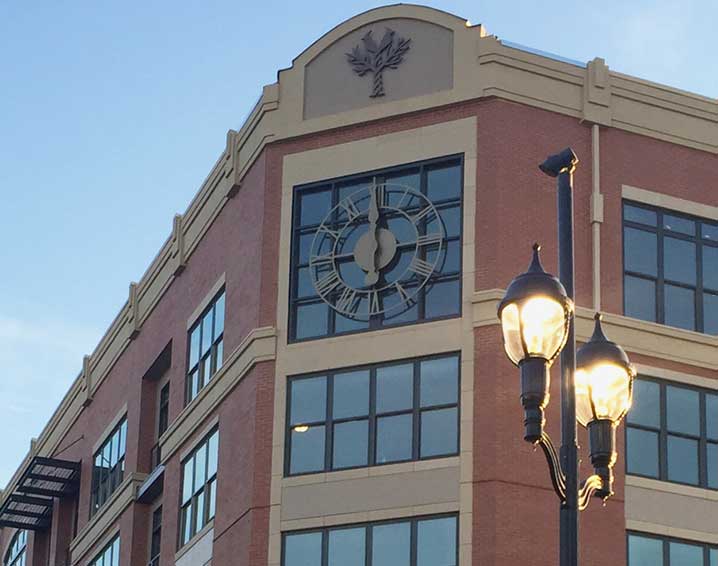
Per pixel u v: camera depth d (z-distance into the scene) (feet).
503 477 118.52
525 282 58.39
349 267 130.21
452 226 127.54
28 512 199.62
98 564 174.19
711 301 132.36
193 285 154.40
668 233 132.67
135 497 162.20
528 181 128.06
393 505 120.88
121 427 174.19
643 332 127.44
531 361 57.88
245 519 126.62
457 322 123.95
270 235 134.00
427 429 122.21
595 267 127.75
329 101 135.74
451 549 117.70
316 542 122.72
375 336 126.72
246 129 142.61
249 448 128.77
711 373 128.98
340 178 132.98
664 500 123.54
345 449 124.57
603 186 131.03
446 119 130.72
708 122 137.18
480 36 132.05
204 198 153.48
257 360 130.31
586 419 62.34
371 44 135.74
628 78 135.03
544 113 131.03
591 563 119.14
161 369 165.78
